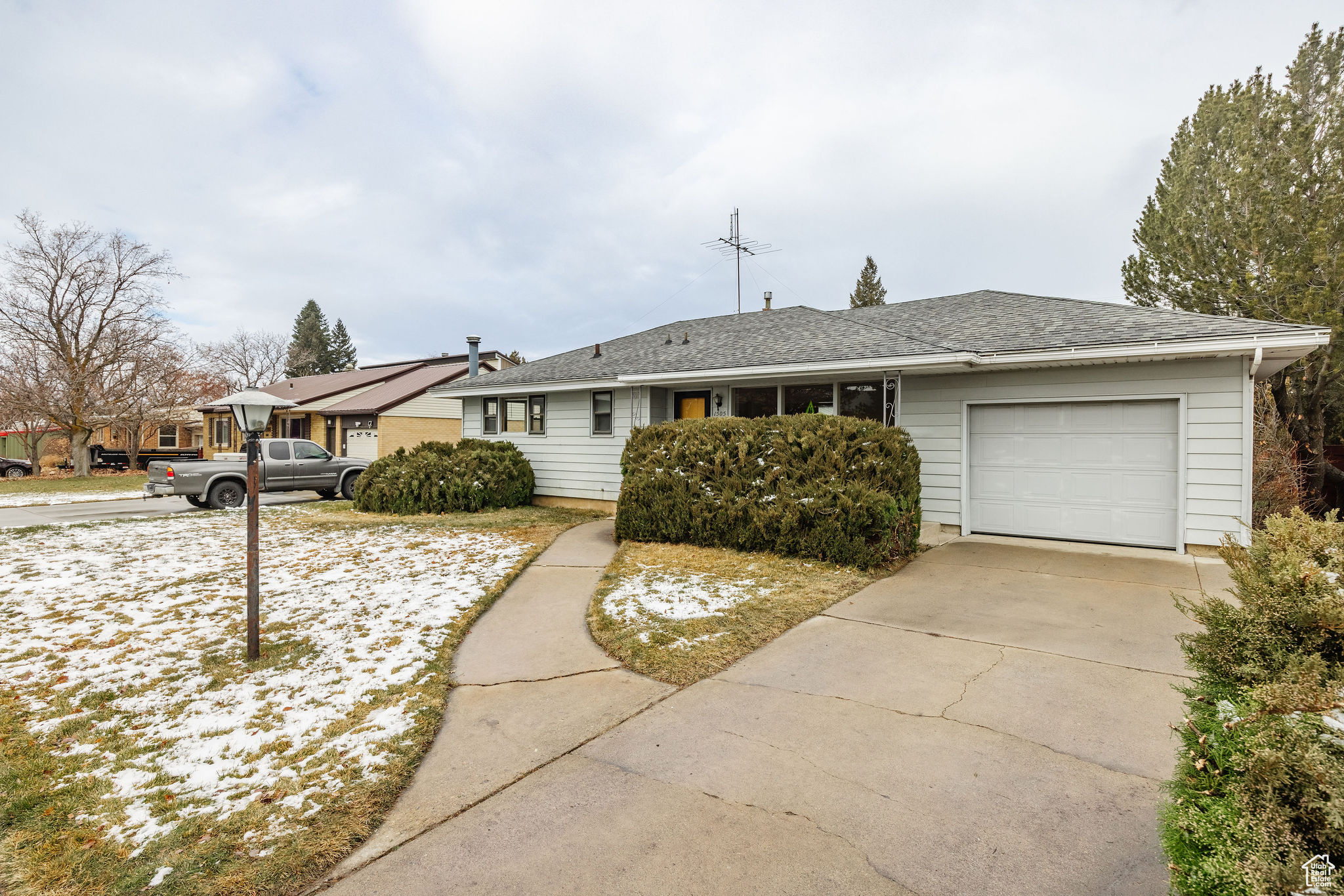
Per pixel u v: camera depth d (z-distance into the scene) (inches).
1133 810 108.5
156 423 1109.7
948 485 394.6
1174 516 333.4
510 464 541.3
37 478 973.8
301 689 170.2
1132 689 159.0
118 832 109.3
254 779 126.0
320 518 476.1
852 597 250.1
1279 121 468.1
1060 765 123.8
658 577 280.5
